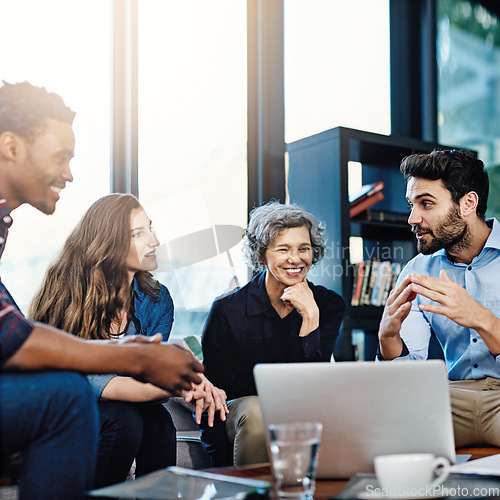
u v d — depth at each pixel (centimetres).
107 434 171
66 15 308
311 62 385
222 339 223
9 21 294
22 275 288
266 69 364
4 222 133
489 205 455
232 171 354
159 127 333
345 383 118
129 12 320
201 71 348
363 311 344
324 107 389
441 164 208
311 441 97
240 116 360
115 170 317
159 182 331
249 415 193
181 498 104
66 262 204
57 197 160
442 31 441
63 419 108
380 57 414
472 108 453
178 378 118
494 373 201
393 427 118
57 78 305
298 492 96
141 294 215
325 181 348
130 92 318
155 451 191
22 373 109
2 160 150
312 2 387
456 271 219
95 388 175
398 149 372
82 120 311
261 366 119
